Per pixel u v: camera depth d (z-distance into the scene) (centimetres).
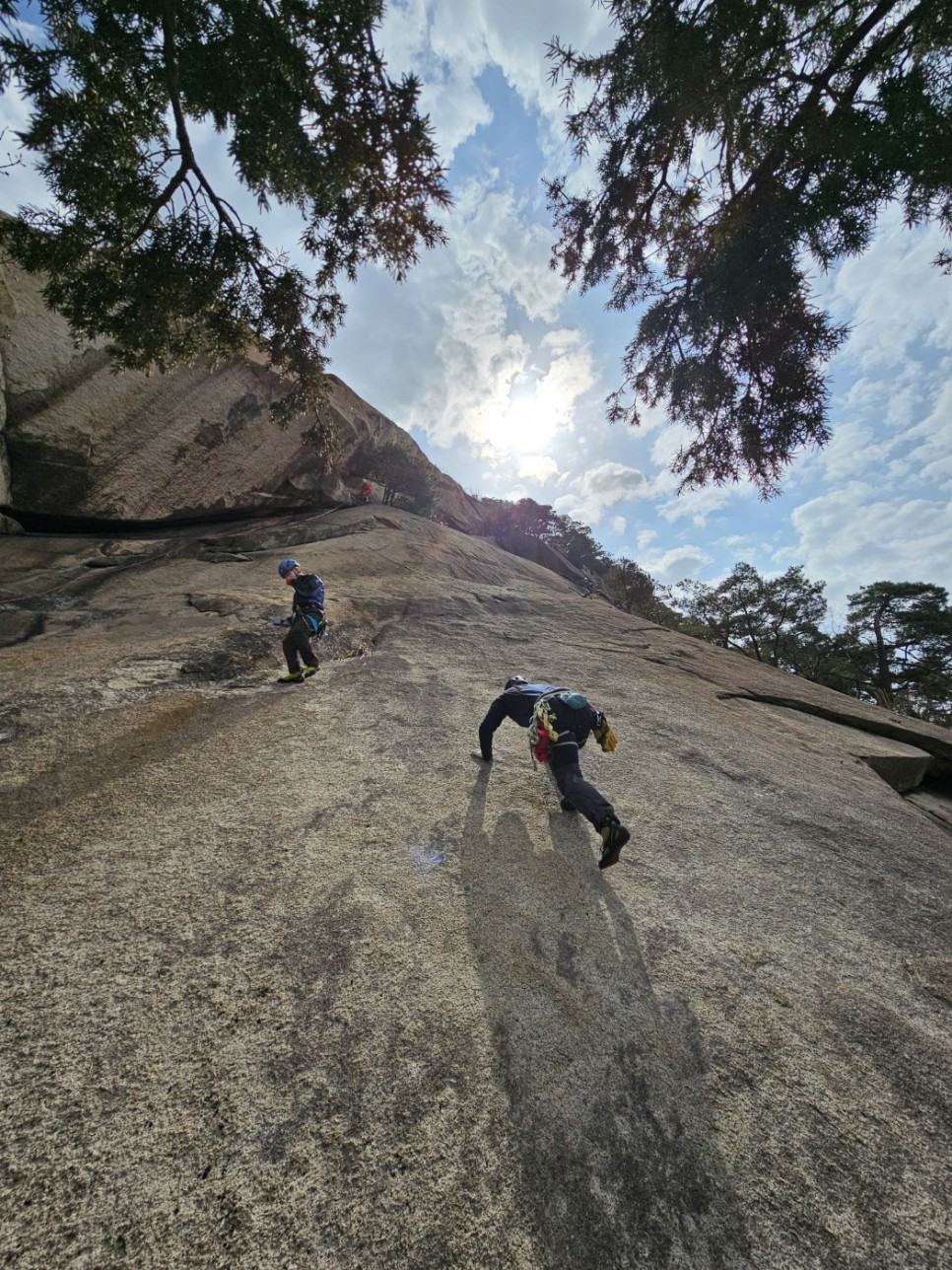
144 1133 144
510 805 338
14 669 450
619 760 432
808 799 429
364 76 463
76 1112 147
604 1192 143
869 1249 140
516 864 280
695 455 651
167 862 250
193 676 482
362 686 512
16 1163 134
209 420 1144
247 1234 126
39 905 217
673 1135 159
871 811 438
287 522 1257
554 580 1600
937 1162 164
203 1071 160
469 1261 126
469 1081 166
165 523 1104
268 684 495
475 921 235
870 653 2698
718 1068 183
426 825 303
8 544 811
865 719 725
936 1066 199
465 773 371
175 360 729
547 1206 138
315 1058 167
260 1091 157
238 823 285
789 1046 196
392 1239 128
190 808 296
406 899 242
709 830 350
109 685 435
